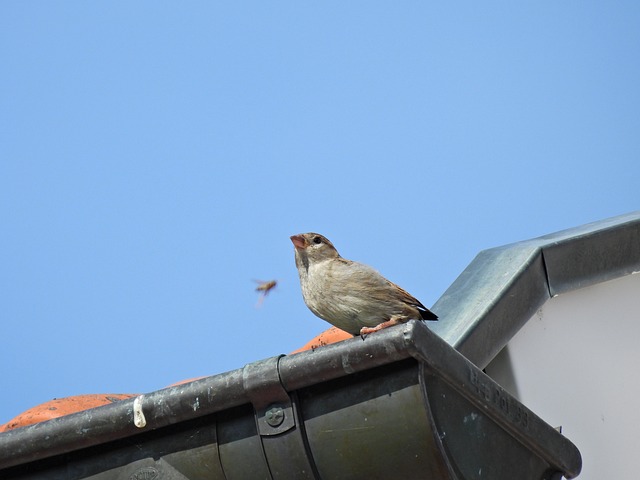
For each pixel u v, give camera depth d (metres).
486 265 10.65
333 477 7.65
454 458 7.48
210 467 7.84
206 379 7.73
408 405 7.41
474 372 7.62
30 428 8.06
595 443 10.24
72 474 8.16
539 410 10.17
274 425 7.63
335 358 7.42
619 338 10.77
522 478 8.07
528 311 10.17
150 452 8.00
